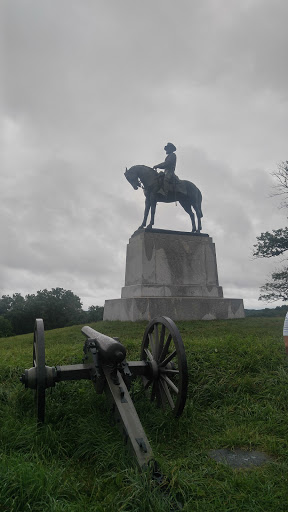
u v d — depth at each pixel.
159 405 4.56
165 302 12.27
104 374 3.79
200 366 5.84
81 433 3.76
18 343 11.02
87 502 2.58
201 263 14.10
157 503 2.46
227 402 5.05
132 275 13.91
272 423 4.24
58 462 3.21
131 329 10.55
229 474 3.07
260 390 5.32
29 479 2.51
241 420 4.47
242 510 2.57
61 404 4.60
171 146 14.78
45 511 2.28
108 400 3.78
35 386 3.88
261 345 6.82
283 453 3.48
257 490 2.80
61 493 2.59
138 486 2.57
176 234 13.91
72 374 4.07
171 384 4.19
